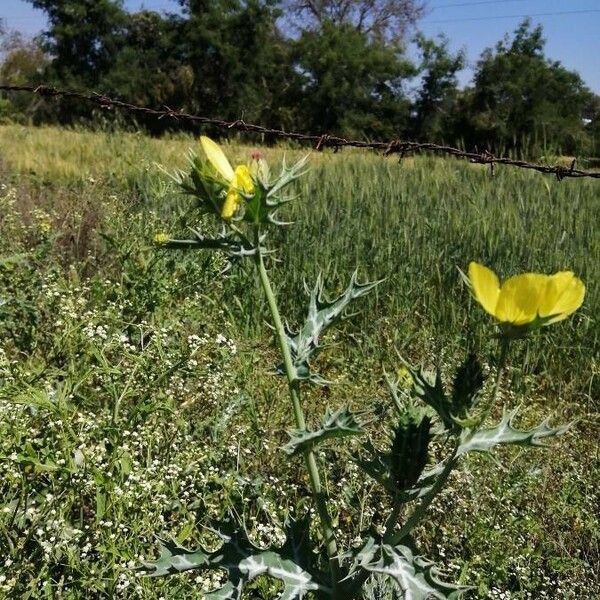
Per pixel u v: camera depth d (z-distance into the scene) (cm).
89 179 633
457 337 457
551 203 648
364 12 4869
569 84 3853
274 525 243
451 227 580
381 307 535
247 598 208
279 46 4366
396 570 139
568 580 257
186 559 146
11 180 841
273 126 4372
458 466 281
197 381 322
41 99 4234
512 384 439
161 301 381
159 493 235
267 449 290
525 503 298
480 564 258
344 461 287
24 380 272
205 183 146
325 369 431
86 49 4381
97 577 204
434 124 4175
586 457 348
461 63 4134
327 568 157
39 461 215
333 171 833
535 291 125
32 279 367
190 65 4288
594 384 450
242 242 152
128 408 277
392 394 148
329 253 554
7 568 196
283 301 515
